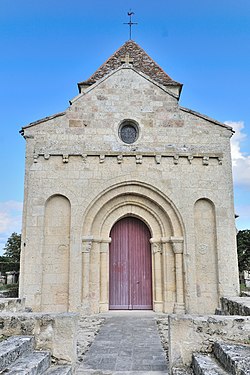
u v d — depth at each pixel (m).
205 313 12.24
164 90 13.96
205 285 12.52
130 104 13.80
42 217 12.63
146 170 13.16
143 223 13.92
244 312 7.63
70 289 12.10
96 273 12.69
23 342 5.62
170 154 13.25
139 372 6.37
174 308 12.35
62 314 6.33
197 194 13.07
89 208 12.82
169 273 12.77
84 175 13.02
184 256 12.56
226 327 5.87
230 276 12.50
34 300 12.01
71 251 12.38
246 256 25.41
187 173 13.21
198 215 13.10
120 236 13.84
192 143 13.53
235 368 4.50
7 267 26.28
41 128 13.38
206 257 12.76
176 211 12.92
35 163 13.06
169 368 5.99
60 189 12.88
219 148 13.49
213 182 13.20
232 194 13.16
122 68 14.16
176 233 12.84
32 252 12.37
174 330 5.90
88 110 13.63
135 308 13.28
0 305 8.29
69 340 6.10
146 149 13.34
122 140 13.72
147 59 17.14
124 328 10.02
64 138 13.31
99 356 7.32
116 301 13.34
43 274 12.34
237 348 5.26
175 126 13.65
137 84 14.00
